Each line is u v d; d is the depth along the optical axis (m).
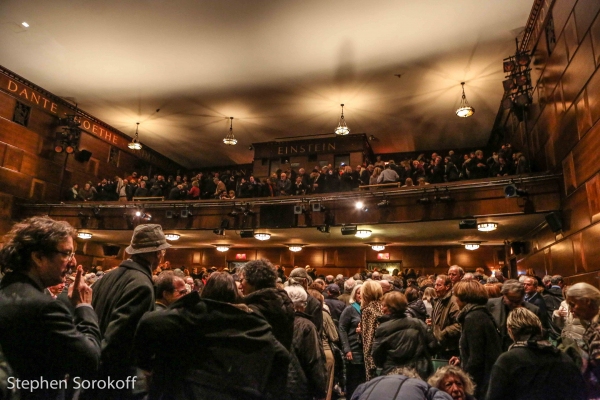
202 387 1.66
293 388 2.48
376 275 6.84
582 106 6.38
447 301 4.06
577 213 6.77
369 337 3.92
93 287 2.35
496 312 3.58
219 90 12.14
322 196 10.20
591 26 5.96
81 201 12.70
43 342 1.49
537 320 2.37
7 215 11.45
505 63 9.10
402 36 9.40
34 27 9.65
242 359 1.71
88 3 8.77
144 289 2.14
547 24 7.93
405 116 13.34
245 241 13.38
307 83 11.56
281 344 1.95
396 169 11.06
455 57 10.06
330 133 14.82
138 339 1.77
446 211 8.89
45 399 1.48
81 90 12.55
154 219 11.70
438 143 15.42
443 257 13.05
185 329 1.73
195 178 13.53
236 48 10.12
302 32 9.41
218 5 8.67
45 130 12.73
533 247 10.04
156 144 16.64
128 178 13.95
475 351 2.94
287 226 10.42
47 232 1.67
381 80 11.25
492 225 8.86
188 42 9.97
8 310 1.46
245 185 11.71
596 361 2.17
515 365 2.25
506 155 9.41
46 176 12.63
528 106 9.59
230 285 1.98
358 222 9.80
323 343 4.11
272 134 15.19
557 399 2.15
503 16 8.64
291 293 3.00
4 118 11.50
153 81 11.84
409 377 1.98
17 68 11.50
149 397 1.74
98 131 14.49
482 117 13.15
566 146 7.16
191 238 13.00
